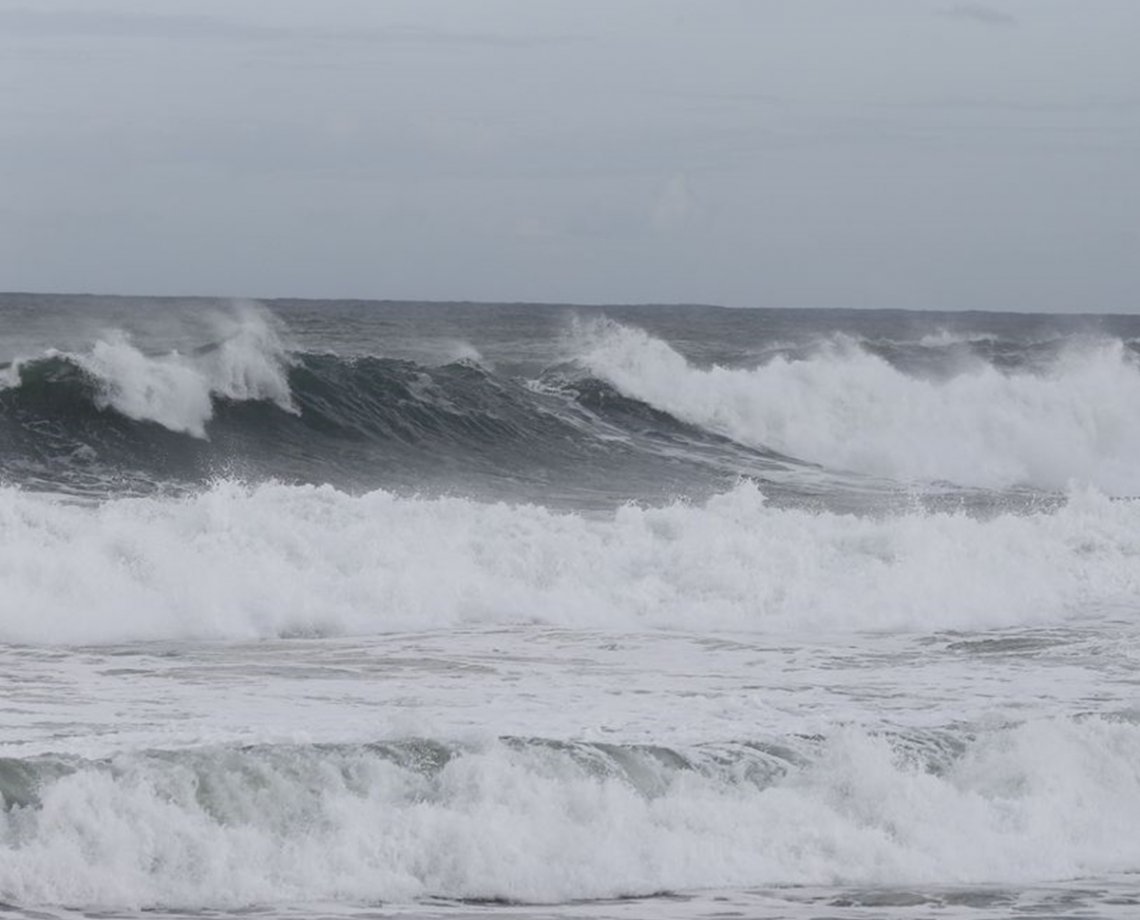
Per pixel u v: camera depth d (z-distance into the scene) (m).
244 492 85.12
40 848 37.56
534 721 51.75
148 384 120.69
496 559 78.25
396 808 41.47
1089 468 164.00
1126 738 51.66
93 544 72.12
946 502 131.62
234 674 59.06
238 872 38.25
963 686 61.69
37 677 57.25
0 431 113.81
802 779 46.66
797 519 90.44
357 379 133.25
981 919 39.12
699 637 70.81
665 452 143.75
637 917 38.06
